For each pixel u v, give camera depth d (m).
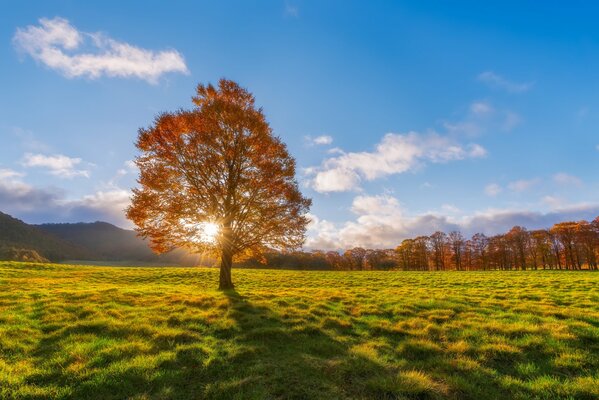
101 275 41.91
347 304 16.11
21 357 8.29
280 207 21.89
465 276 44.22
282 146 22.81
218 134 20.94
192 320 11.91
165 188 19.98
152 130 20.33
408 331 11.08
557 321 12.25
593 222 85.38
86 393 6.69
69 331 10.30
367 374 7.69
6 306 13.54
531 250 96.94
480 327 11.35
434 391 6.78
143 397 6.52
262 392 6.73
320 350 9.28
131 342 9.39
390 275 48.78
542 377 7.40
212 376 7.64
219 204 21.36
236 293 18.73
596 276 41.34
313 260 131.12
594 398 6.55
